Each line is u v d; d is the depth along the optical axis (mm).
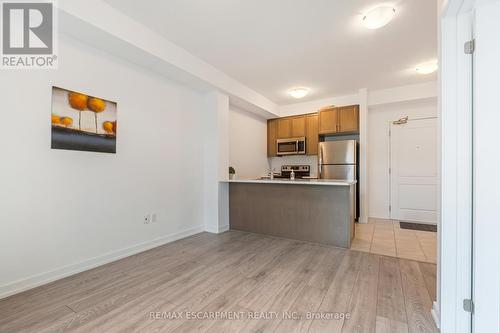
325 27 2576
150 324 1581
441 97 1512
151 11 2324
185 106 3633
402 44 2920
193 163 3779
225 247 3148
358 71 3738
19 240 1988
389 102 4520
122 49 2545
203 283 2150
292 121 5566
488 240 1246
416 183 4641
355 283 2146
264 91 4680
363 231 3938
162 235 3266
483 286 1257
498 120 1230
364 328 1540
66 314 1688
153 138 3145
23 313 1696
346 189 3141
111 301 1856
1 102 1900
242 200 3979
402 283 2143
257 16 2391
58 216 2230
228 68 3633
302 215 3439
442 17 1482
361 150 4629
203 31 2666
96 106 2496
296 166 5742
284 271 2400
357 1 2174
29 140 2039
